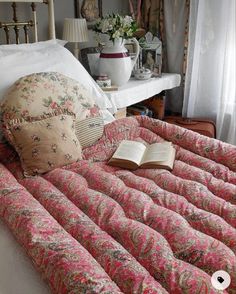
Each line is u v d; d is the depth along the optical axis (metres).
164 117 3.06
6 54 1.82
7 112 1.55
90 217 1.15
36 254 0.93
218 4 2.69
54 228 1.02
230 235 1.04
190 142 1.68
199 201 1.25
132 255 0.96
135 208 1.19
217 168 1.48
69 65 1.97
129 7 3.11
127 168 1.55
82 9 2.69
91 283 0.80
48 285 0.89
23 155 1.47
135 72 2.78
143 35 3.12
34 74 1.70
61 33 2.61
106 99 2.11
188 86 3.00
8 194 1.20
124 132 1.85
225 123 2.97
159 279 0.88
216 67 2.86
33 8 2.26
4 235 1.10
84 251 0.93
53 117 1.58
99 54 2.61
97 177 1.40
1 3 2.17
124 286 0.84
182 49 3.04
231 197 1.28
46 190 1.27
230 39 2.71
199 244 0.98
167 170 1.50
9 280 0.93
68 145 1.53
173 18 2.98
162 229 1.07
